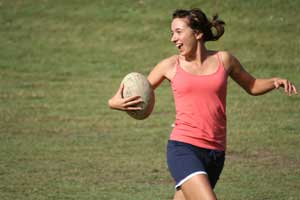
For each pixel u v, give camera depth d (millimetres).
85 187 29500
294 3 78938
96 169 32969
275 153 36656
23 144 38812
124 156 35938
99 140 40062
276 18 76062
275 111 48406
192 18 19781
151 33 74750
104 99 53375
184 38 19766
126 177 31453
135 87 19812
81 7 82750
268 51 68312
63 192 28609
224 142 19938
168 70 20062
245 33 73000
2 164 33938
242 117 46594
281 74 61906
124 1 83062
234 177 31375
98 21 78812
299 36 71875
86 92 56094
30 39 75312
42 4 84375
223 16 77000
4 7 84125
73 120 46031
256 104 50719
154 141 39844
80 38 74812
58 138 40531
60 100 52938
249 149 37656
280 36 72062
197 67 19859
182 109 19641
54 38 75250
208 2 80312
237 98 53062
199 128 19453
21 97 53969
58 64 67062
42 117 46969
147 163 34312
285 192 28688
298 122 44906
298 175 31781
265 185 29922
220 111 19641
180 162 19156
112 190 29031
